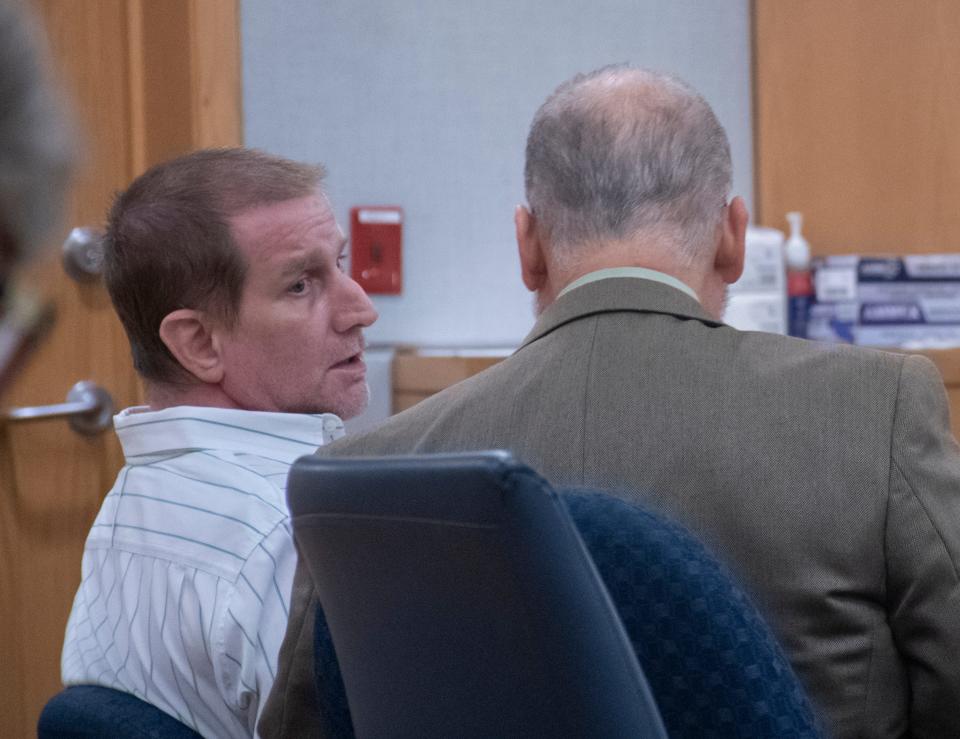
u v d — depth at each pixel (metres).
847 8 11.20
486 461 2.31
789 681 2.57
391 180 11.23
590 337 4.20
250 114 11.09
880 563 3.88
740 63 11.37
